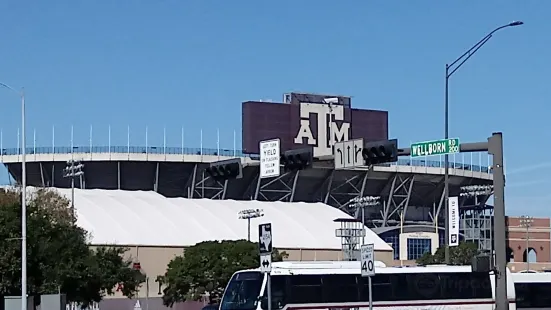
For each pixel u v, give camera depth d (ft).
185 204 376.07
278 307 124.57
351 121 436.35
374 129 443.32
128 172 443.32
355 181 456.04
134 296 303.27
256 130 415.23
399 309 133.49
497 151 107.96
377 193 469.16
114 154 437.58
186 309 306.14
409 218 488.44
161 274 315.17
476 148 109.50
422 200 485.56
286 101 431.84
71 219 240.94
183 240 326.24
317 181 450.71
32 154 447.01
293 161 111.96
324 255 353.51
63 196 296.92
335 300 128.16
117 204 349.82
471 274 139.54
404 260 412.16
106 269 233.96
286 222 371.97
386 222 469.57
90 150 442.50
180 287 281.33
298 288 126.11
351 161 108.58
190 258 281.54
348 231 315.17
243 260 277.23
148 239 318.86
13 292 183.01
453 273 138.72
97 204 343.46
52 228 197.57
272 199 450.71
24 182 152.66
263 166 114.62
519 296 159.02
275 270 126.00
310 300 126.52
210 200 393.50
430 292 136.36
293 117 422.82
